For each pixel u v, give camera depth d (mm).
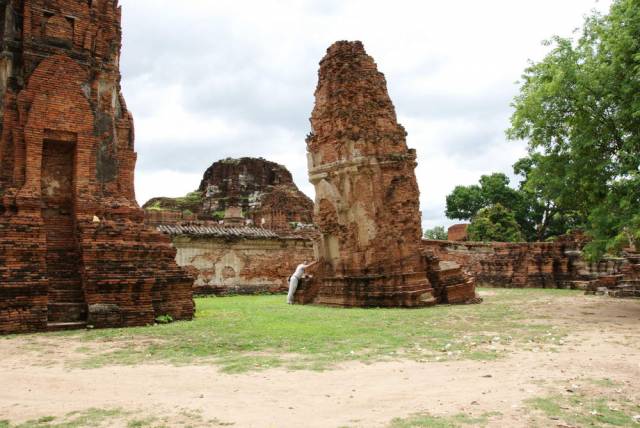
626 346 10359
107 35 17141
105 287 14234
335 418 5707
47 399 6578
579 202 18922
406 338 11523
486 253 40281
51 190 15695
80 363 8852
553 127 18578
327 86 24062
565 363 8578
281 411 5984
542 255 37719
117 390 6992
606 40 17047
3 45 15445
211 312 18609
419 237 22594
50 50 15781
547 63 18500
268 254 35062
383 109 23375
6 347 10602
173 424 5543
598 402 6254
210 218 60906
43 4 15891
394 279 21125
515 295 27781
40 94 15273
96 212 15609
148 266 15344
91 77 16547
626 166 16344
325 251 23797
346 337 11688
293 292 24391
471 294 23109
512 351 9828
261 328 13367
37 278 13461
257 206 67000
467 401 6332
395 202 22266
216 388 7062
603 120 17391
